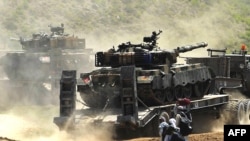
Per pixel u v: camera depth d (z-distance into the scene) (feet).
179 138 150.41
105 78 224.94
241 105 260.62
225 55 321.73
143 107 220.84
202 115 259.39
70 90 216.95
